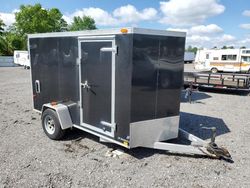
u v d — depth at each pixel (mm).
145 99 4480
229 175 4230
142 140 4621
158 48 4496
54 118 5500
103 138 4887
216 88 13633
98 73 4766
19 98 10828
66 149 5148
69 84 5539
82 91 5203
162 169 4379
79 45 5098
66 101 5707
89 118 5148
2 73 24344
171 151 5004
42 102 6637
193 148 4676
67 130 5691
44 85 6438
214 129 4723
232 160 4793
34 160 4613
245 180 4086
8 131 6262
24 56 32188
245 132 6531
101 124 4891
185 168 4434
